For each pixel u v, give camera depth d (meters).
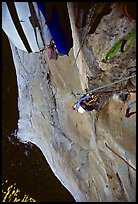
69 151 9.76
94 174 8.63
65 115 9.10
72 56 7.46
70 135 9.38
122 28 5.39
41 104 10.48
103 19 5.39
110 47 5.82
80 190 9.73
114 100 7.02
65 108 8.91
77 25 5.80
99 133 7.82
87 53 6.36
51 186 12.32
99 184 8.39
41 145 11.86
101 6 5.21
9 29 6.64
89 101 7.45
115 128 7.14
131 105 6.61
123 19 5.25
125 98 6.73
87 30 5.76
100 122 7.63
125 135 6.85
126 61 6.00
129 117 6.69
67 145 9.79
